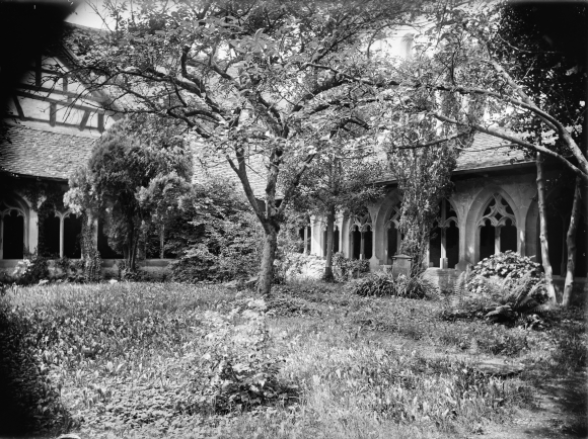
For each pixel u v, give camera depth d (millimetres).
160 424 3604
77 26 8852
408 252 12797
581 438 3438
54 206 15523
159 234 15117
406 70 8023
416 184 12617
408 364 5281
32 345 5598
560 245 11789
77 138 16719
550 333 7074
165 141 12109
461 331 7152
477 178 12898
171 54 9242
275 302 9008
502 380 4863
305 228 18094
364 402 4023
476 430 3627
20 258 15914
